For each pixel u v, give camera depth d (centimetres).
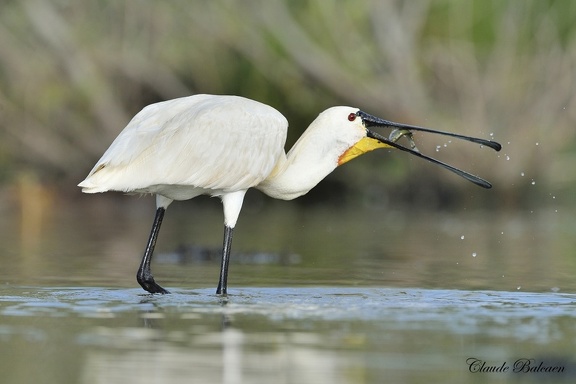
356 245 1772
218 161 1132
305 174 1199
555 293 1146
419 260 1529
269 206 2858
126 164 1092
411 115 2797
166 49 2986
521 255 1609
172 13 2975
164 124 1123
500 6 2905
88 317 940
